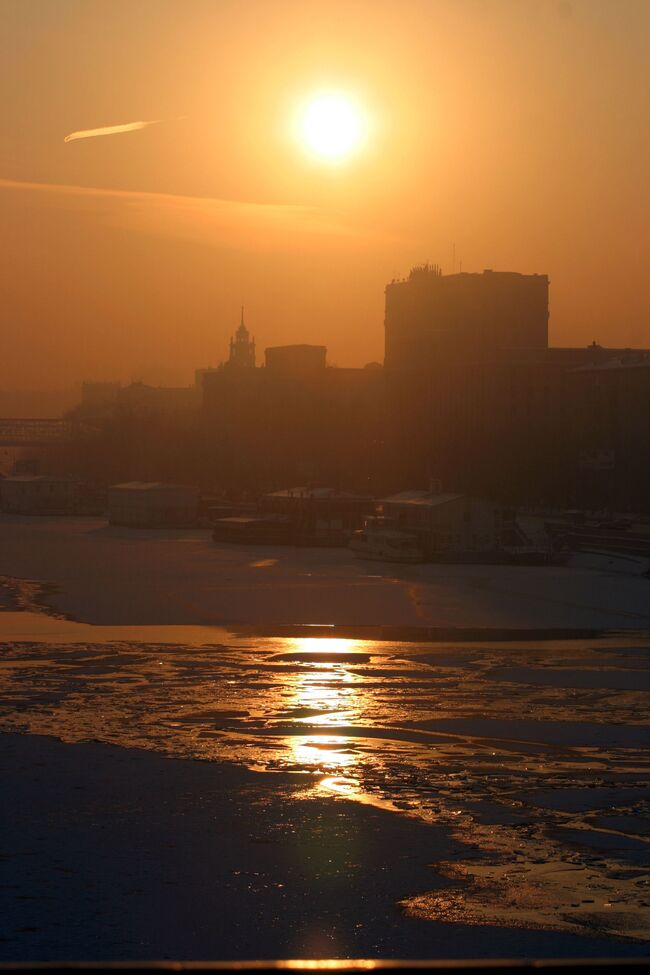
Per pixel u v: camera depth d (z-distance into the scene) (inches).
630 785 2426.2
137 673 3789.4
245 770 2493.8
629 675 3843.5
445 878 1835.6
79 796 2257.6
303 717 3100.4
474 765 2591.0
